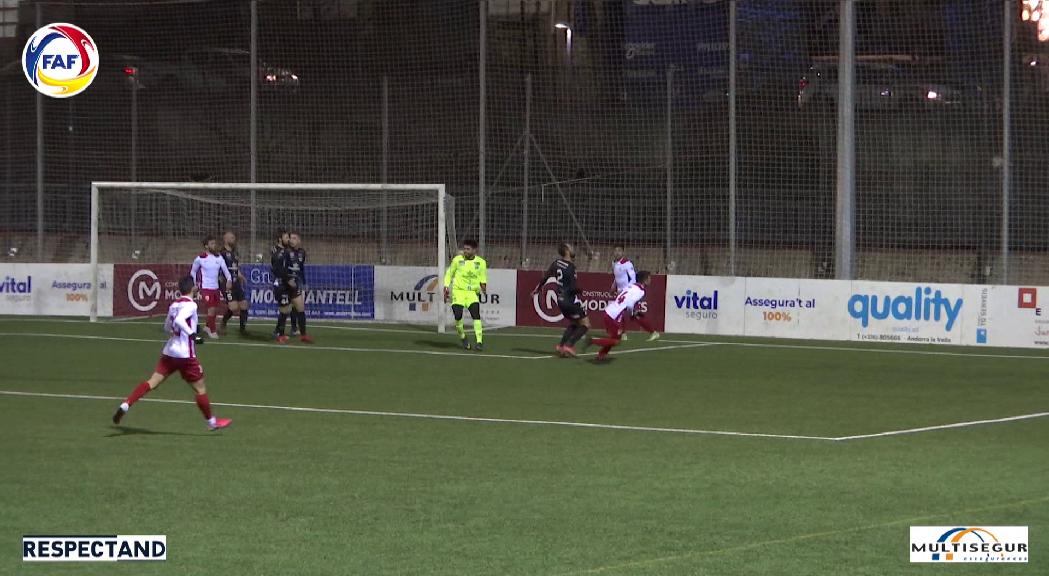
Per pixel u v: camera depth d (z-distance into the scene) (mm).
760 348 43250
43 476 20219
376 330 49062
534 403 29375
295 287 43844
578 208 60094
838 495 19141
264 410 27969
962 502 18703
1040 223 56062
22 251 64250
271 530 16672
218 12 67375
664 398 30422
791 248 57500
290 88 66688
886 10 59438
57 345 42156
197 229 61906
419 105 65812
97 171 67500
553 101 63406
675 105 61562
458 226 60906
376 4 66500
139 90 67500
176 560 15164
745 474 20781
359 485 19656
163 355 24766
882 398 30891
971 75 57781
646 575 14570
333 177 66188
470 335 47375
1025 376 35906
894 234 56969
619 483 19938
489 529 16781
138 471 20688
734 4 49812
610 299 49344
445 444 23578
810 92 59312
